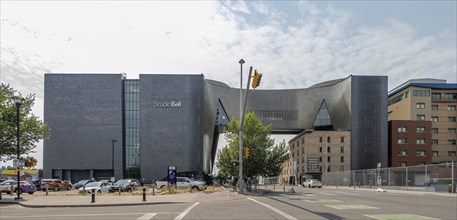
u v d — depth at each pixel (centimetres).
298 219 1438
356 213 1666
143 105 9650
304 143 10575
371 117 10169
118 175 9406
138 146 9700
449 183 3878
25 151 3475
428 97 10650
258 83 2209
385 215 1584
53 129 9569
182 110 9662
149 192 3672
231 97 11538
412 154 10069
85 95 9688
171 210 1839
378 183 5219
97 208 2034
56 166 9475
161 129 9594
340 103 10938
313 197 2977
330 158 10281
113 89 9694
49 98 9656
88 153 9512
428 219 1445
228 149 4744
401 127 10162
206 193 3503
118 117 9606
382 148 10075
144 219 1459
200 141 9625
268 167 4631
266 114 11769
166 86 9712
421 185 5031
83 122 9606
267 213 1667
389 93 12250
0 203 2448
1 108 3231
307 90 11812
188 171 9481
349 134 10300
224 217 1513
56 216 1606
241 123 3134
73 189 5494
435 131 10794
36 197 2983
